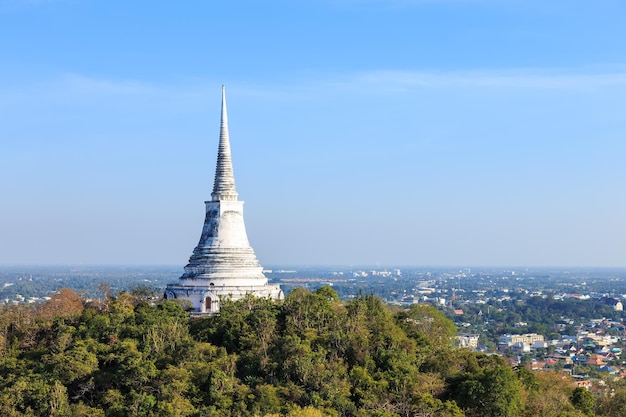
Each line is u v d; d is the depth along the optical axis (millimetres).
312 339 178750
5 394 162500
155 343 177500
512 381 171000
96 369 172375
